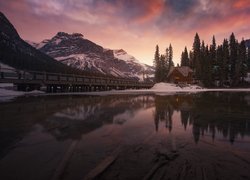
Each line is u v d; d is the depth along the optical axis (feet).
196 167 15.44
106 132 25.90
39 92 94.17
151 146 20.38
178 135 24.86
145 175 14.05
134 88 186.80
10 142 21.40
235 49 270.26
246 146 20.70
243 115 40.60
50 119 34.12
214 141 22.45
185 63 294.46
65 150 18.98
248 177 13.93
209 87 232.94
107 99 73.15
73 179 13.48
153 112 43.78
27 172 14.51
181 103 63.36
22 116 36.58
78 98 73.92
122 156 17.52
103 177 13.78
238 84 239.30
